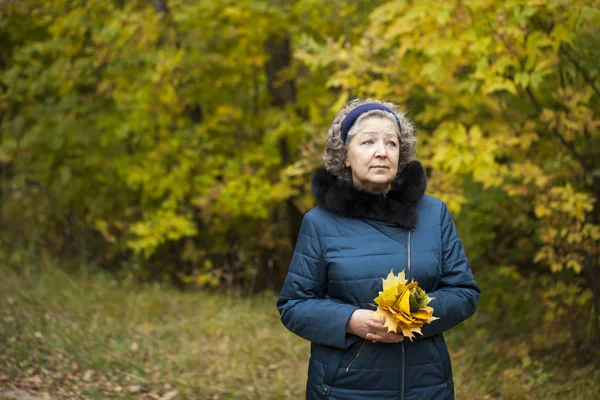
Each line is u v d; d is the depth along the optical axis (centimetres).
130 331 528
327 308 207
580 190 464
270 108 740
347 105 227
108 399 390
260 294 726
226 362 474
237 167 702
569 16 393
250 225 791
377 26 508
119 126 730
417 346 209
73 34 702
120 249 834
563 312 468
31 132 756
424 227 215
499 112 489
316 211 220
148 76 668
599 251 441
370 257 210
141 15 670
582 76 449
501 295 549
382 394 207
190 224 720
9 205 859
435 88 516
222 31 685
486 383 436
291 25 678
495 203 509
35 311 537
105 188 809
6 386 379
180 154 719
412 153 225
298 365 479
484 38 416
